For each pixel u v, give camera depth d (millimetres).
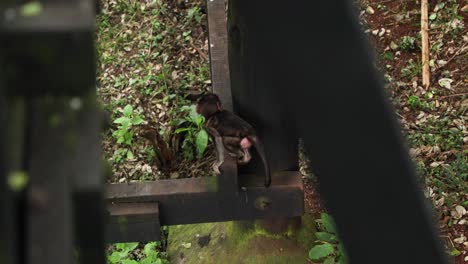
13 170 1334
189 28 9367
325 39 2520
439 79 8156
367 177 2520
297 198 5430
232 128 5176
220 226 6820
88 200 1427
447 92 8016
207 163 7871
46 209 1386
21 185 1349
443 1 8852
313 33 2527
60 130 1421
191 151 7965
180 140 8047
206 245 6773
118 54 9258
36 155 1404
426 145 7500
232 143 5242
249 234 6508
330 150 2551
